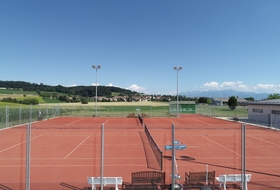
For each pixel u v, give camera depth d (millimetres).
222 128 29188
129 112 55438
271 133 24703
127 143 19000
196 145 18297
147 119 42969
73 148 16953
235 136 22797
